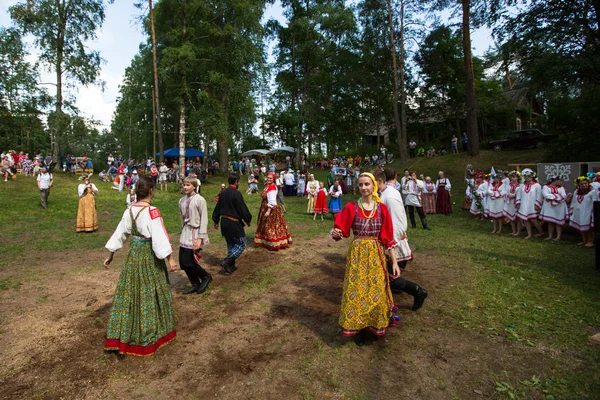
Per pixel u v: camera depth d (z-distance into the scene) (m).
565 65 12.18
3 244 8.05
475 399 2.52
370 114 35.31
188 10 18.61
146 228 3.24
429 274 5.31
